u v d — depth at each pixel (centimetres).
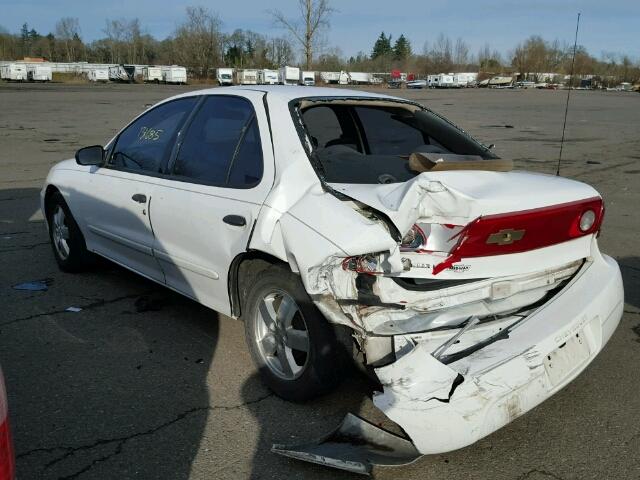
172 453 290
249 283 349
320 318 303
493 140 1762
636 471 279
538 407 332
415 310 281
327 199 300
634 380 362
